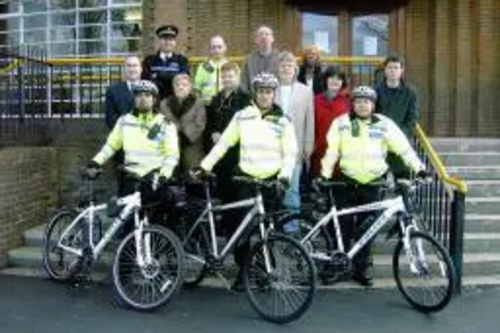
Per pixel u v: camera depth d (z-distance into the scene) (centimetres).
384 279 771
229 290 735
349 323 644
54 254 783
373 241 761
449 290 657
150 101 715
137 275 682
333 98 800
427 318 660
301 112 773
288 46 1315
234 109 759
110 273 796
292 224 710
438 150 1048
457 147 1052
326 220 705
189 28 1288
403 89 792
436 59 1298
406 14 1320
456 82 1293
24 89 1001
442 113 1302
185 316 659
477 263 797
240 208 695
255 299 658
